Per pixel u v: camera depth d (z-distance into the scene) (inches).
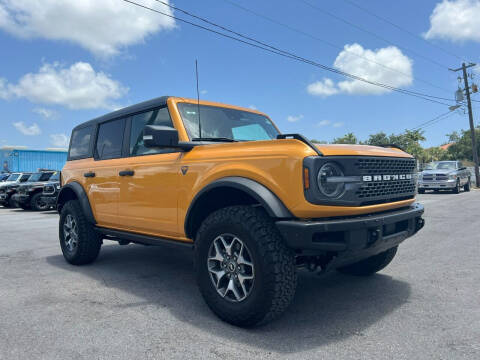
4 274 179.3
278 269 104.6
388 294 143.9
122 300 139.9
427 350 97.3
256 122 176.9
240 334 108.5
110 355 95.9
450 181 761.0
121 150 174.7
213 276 120.6
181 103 152.6
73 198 213.8
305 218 106.0
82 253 191.3
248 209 113.1
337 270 176.6
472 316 120.5
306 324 115.5
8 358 94.7
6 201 677.9
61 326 114.7
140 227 157.8
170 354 96.2
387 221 115.6
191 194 130.8
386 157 124.0
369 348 98.9
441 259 200.1
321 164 105.0
